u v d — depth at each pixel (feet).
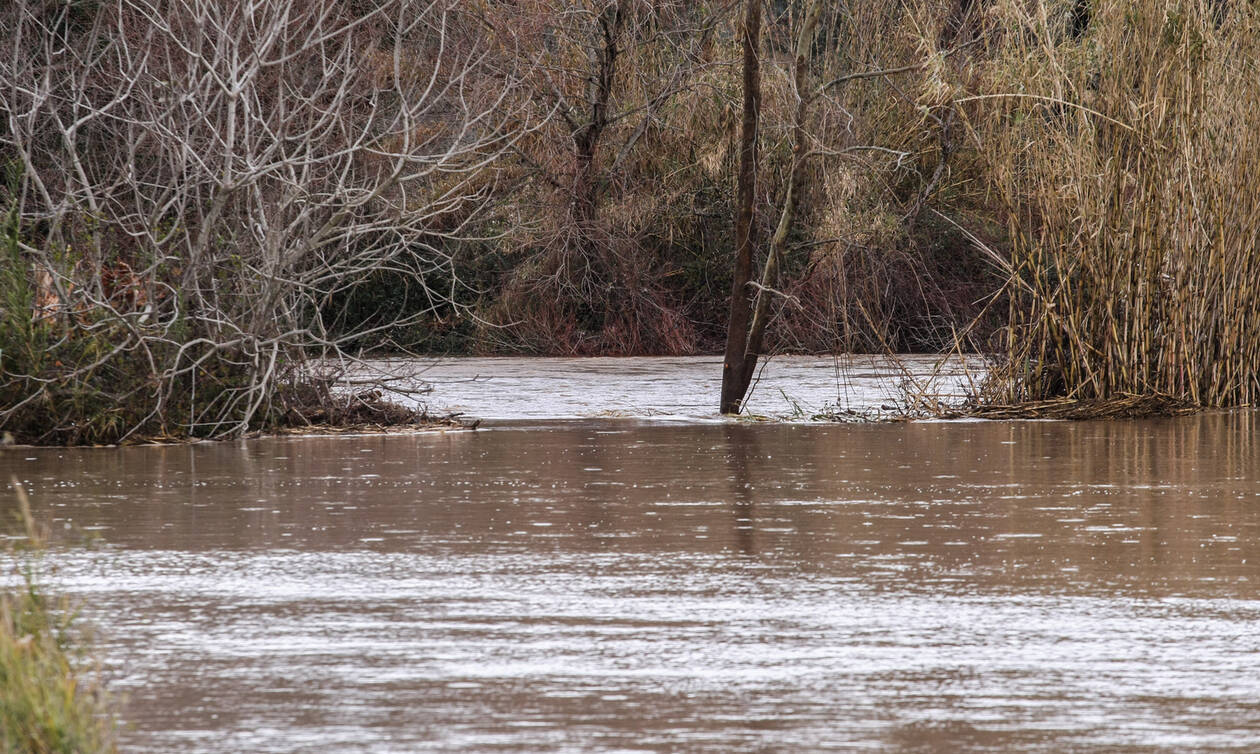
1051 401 105.50
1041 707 30.89
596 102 200.64
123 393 84.84
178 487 65.31
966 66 121.90
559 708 30.86
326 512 57.67
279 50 100.83
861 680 32.94
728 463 74.90
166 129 87.15
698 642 36.29
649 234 215.10
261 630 37.63
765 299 107.96
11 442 83.30
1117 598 41.29
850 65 195.00
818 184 183.73
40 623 35.40
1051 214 106.52
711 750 28.22
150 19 86.17
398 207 98.73
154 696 31.73
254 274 89.86
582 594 41.93
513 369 164.66
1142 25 104.27
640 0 196.65
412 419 98.02
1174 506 59.00
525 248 205.36
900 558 47.42
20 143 87.71
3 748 26.32
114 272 92.43
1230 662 34.35
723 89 198.08
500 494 62.95
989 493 63.10
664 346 208.54
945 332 198.80
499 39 180.45
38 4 107.34
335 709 30.78
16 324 83.56
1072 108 108.06
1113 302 105.60
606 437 89.45
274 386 90.53
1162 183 105.29
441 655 35.09
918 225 199.62
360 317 204.44
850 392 126.52
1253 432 90.89
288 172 93.04
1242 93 106.32
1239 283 107.45
